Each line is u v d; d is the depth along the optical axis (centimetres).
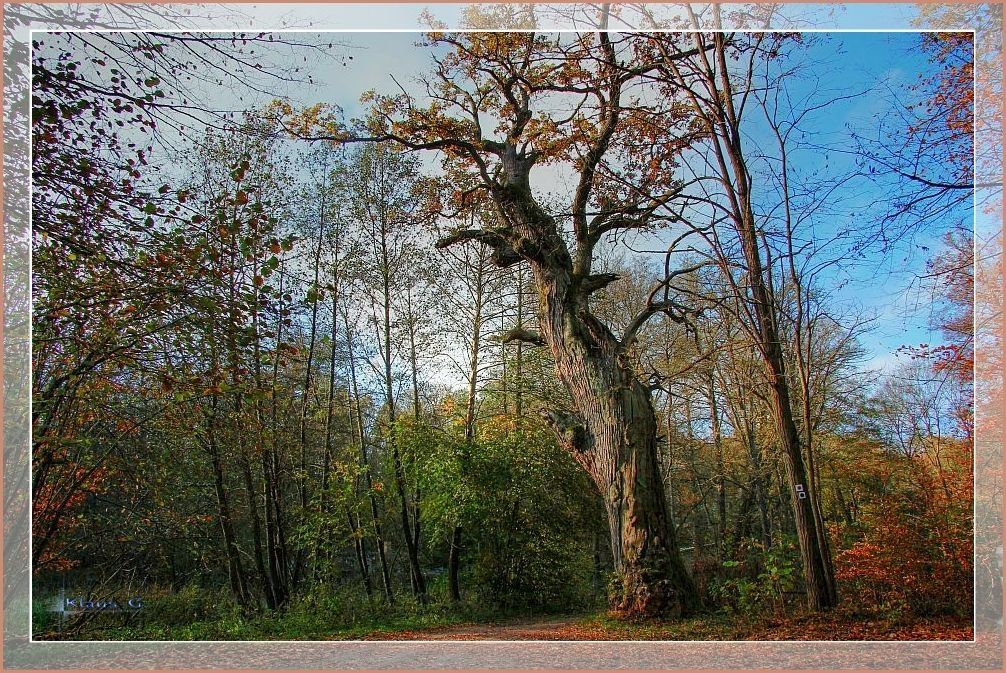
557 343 1311
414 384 1970
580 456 1268
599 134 1255
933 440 1609
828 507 1872
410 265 1928
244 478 1747
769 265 1053
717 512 2462
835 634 834
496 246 1446
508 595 1680
